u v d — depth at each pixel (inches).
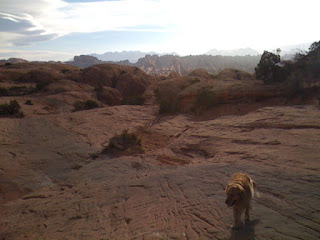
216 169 313.0
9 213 288.7
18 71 2871.6
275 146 368.5
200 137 552.1
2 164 459.2
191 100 1106.1
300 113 544.7
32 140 614.2
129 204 259.4
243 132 503.2
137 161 464.4
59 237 211.2
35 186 393.4
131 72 3179.1
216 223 181.3
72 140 637.3
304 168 256.1
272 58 1082.7
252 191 168.7
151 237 180.9
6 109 1083.3
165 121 912.3
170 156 483.2
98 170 429.4
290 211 178.7
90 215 250.2
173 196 252.2
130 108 1166.3
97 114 975.0
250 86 1042.7
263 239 151.3
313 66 1046.4
